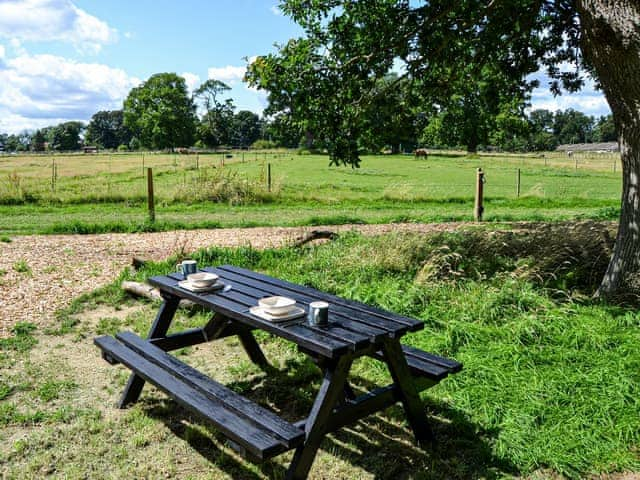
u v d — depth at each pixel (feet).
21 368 15.66
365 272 24.38
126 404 13.43
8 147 507.30
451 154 271.69
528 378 14.15
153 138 328.08
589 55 19.94
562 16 32.76
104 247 33.17
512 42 34.71
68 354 16.74
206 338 15.29
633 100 18.98
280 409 13.58
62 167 156.46
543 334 16.60
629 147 19.71
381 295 20.48
